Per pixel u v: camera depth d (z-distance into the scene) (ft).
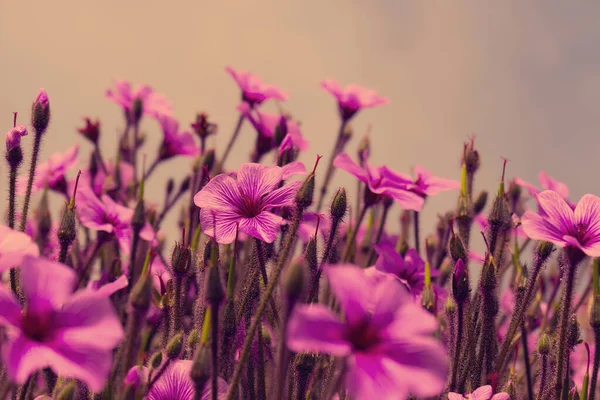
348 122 2.35
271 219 1.80
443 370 1.59
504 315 2.13
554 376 1.83
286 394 1.83
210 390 1.77
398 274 1.99
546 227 1.79
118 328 1.62
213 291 1.68
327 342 1.59
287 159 1.91
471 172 2.10
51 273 1.64
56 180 2.20
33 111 1.91
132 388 1.69
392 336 1.61
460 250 1.89
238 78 2.27
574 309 2.06
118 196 2.24
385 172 2.08
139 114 2.35
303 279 1.63
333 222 1.83
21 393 1.77
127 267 2.03
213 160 2.10
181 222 2.28
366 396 1.57
